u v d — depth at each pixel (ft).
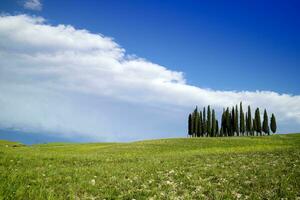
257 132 424.46
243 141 260.01
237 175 79.05
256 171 83.82
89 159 118.11
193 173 83.46
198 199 59.31
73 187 62.44
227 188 66.90
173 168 92.84
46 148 239.30
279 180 72.38
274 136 330.34
